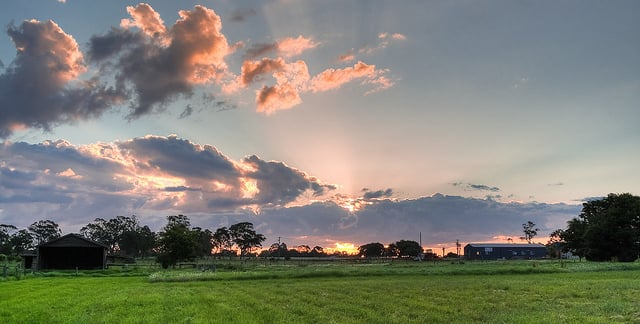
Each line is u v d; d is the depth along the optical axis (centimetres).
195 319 2061
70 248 9694
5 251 17300
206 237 19800
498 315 2167
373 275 5844
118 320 2073
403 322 1992
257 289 3797
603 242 10844
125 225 18962
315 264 11181
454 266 8412
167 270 8012
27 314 2286
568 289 3534
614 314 2191
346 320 2042
